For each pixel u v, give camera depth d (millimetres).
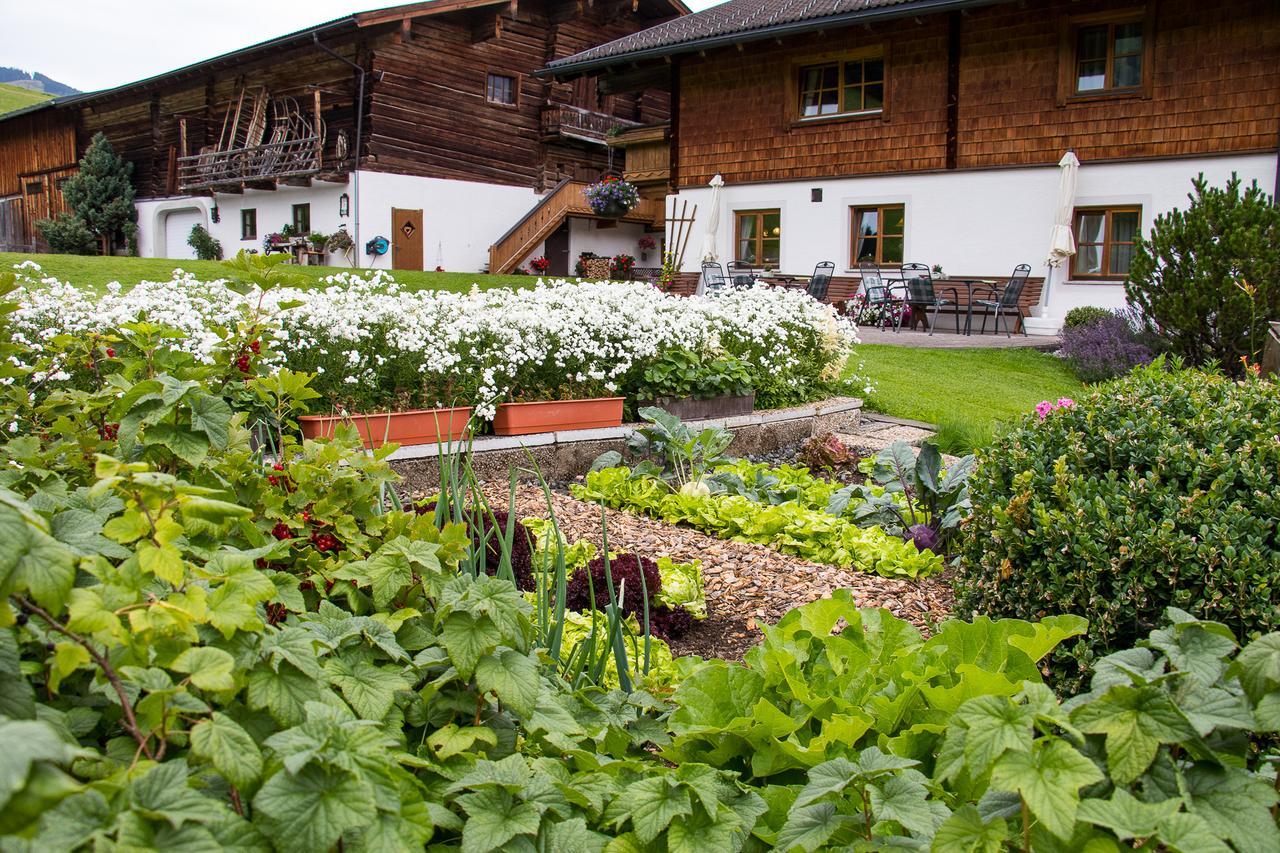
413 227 23688
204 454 2047
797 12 18562
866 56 18344
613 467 6590
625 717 2346
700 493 5906
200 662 1380
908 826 1663
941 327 18203
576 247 26188
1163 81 15609
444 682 1894
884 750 2115
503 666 1811
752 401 8977
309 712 1443
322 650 1733
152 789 1182
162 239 29406
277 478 2436
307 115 24172
